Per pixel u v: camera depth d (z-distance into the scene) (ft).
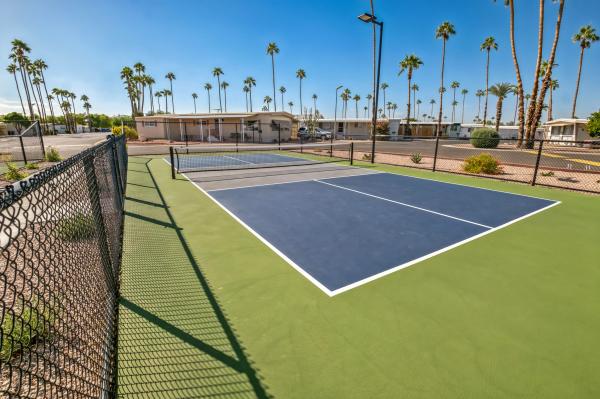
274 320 11.18
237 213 24.20
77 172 8.71
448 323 11.14
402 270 15.08
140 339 10.09
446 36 147.54
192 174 43.34
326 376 8.77
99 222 10.60
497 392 8.35
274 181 38.09
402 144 122.72
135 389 8.27
